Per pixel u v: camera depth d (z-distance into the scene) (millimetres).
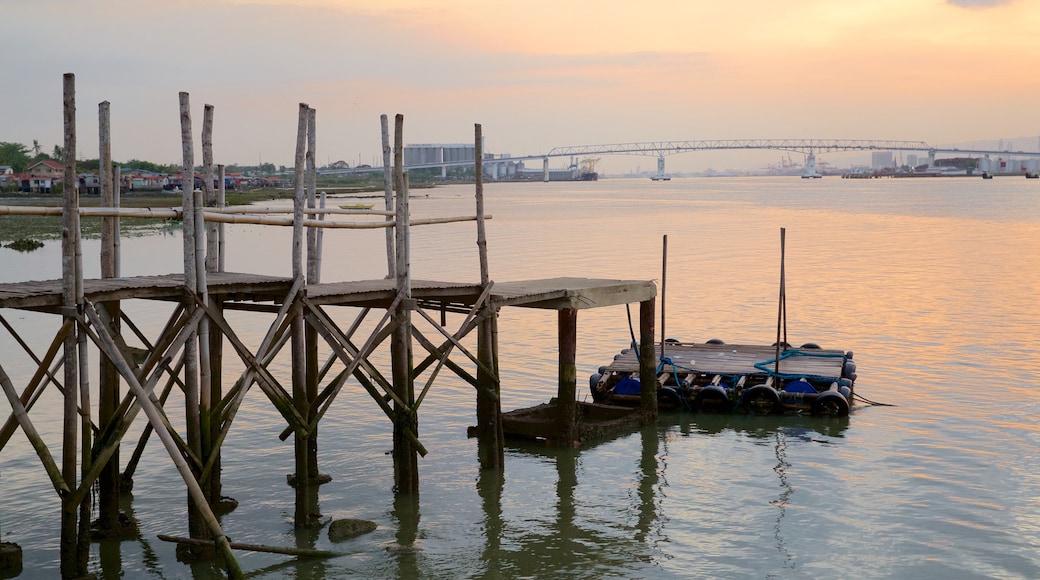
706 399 24516
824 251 65125
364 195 175750
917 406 24312
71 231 13039
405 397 17828
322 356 27375
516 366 28719
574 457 20891
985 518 16984
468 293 19359
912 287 45562
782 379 24734
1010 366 28359
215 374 16891
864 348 31188
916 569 15031
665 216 117250
